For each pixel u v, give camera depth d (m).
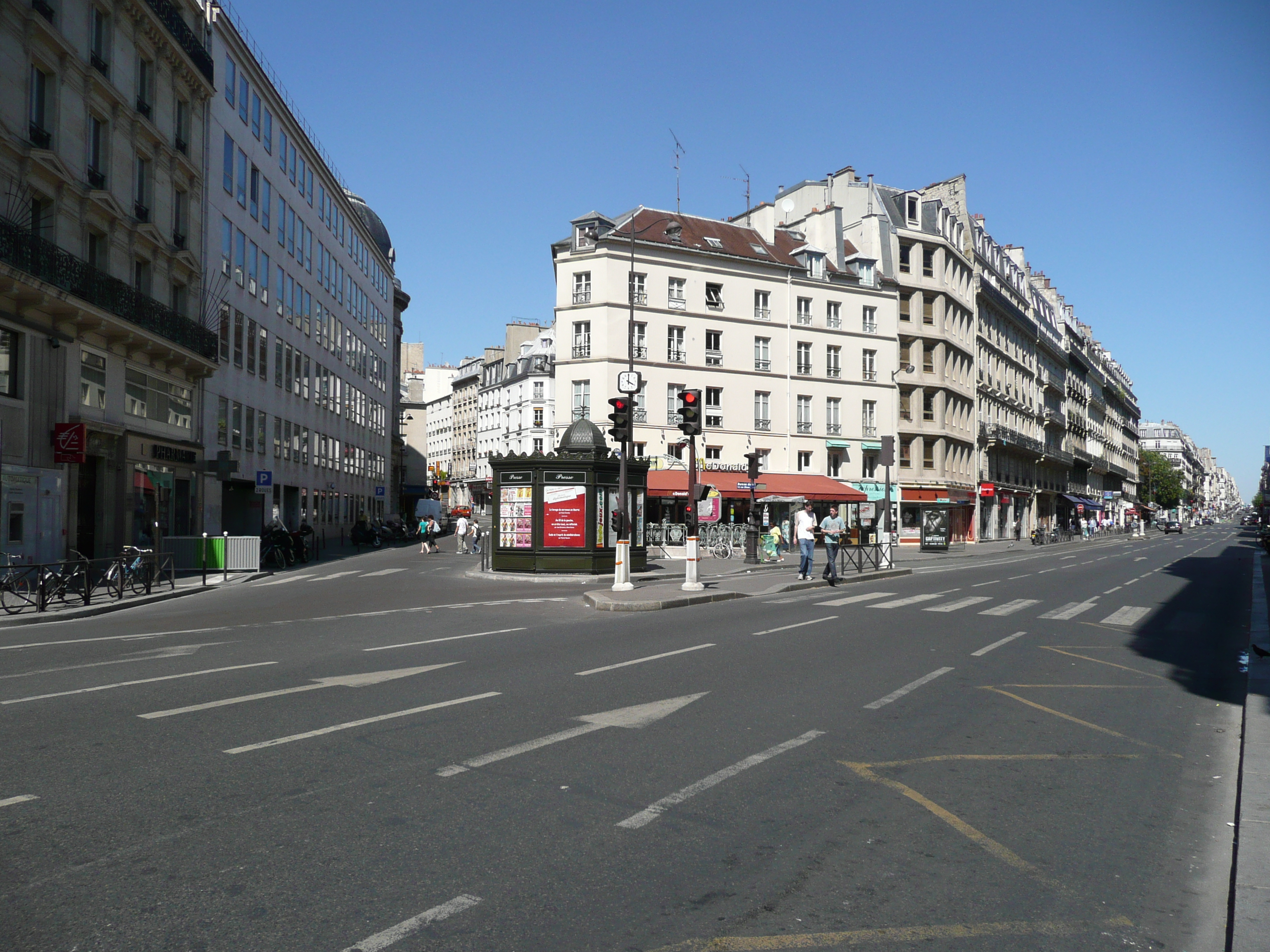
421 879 3.90
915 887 3.96
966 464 61.56
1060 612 15.56
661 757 5.92
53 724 6.65
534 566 24.12
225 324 34.09
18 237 20.19
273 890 3.77
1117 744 6.52
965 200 63.19
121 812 4.71
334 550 42.12
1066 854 4.39
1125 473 124.94
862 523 51.03
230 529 36.06
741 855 4.27
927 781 5.52
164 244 28.16
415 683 8.41
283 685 8.23
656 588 19.09
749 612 15.34
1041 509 80.00
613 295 45.91
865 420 53.31
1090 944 3.47
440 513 63.88
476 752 5.97
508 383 98.06
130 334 24.75
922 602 17.33
